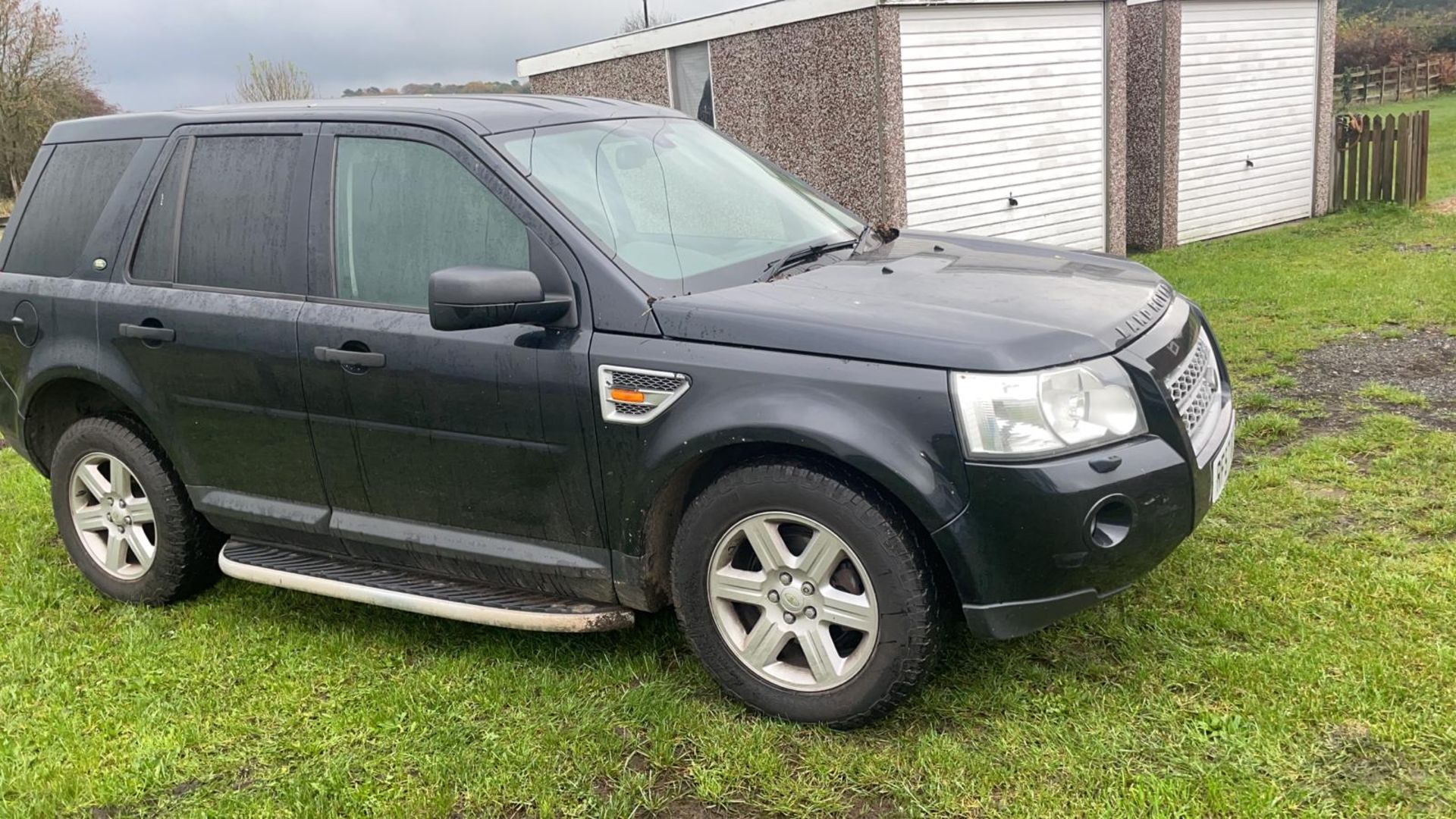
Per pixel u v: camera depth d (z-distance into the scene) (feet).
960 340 9.25
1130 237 44.75
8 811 9.75
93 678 12.23
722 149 13.84
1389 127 45.62
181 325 12.57
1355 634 10.87
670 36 43.11
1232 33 43.34
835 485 9.52
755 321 9.81
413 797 9.62
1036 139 39.86
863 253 12.53
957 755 9.50
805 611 10.07
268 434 12.40
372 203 11.73
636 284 10.38
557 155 11.57
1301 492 14.80
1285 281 30.60
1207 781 8.76
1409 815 8.29
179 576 13.80
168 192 13.11
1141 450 9.41
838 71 36.91
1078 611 9.62
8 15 90.27
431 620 13.19
